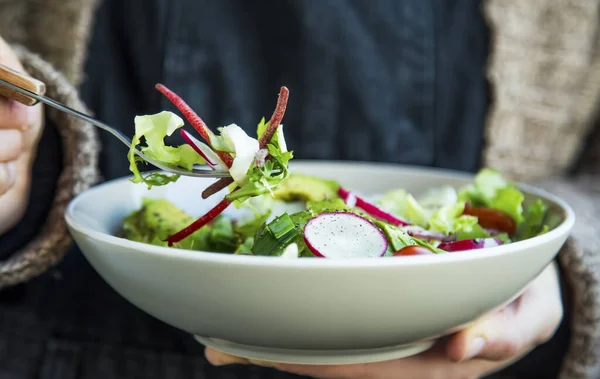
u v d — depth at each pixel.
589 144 1.07
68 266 0.90
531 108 1.00
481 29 0.97
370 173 0.79
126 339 0.91
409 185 0.78
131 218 0.64
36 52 0.89
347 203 0.64
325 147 0.94
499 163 1.00
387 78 0.93
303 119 0.93
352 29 0.91
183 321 0.48
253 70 0.92
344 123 0.94
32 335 0.89
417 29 0.94
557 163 1.05
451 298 0.43
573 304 0.71
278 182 0.46
